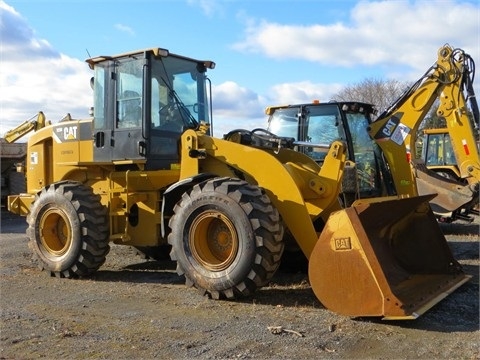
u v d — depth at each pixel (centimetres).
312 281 475
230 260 533
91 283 650
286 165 577
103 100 717
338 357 385
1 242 1038
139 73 682
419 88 788
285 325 457
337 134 812
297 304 525
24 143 1478
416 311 453
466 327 455
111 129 705
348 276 458
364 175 808
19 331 449
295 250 656
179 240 566
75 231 670
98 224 676
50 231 708
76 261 670
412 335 434
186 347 405
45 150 811
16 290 612
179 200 618
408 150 777
